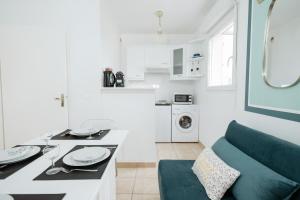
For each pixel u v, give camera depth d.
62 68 2.48
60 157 1.12
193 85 4.52
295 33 1.22
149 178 2.39
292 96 1.26
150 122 2.65
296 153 0.98
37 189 0.78
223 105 2.56
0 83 2.46
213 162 1.41
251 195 1.03
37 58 2.46
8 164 1.02
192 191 1.35
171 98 4.56
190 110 3.97
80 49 2.51
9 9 2.47
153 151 2.69
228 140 1.70
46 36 2.45
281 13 1.35
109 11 3.04
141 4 2.87
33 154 1.13
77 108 2.57
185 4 2.87
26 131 2.52
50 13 2.48
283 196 0.92
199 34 3.88
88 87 2.55
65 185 0.82
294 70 1.23
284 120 1.35
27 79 2.47
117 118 2.62
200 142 3.88
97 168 0.98
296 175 0.93
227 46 3.06
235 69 2.15
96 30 2.50
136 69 4.22
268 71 1.50
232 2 2.17
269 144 1.18
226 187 1.21
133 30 4.14
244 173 1.17
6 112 2.49
